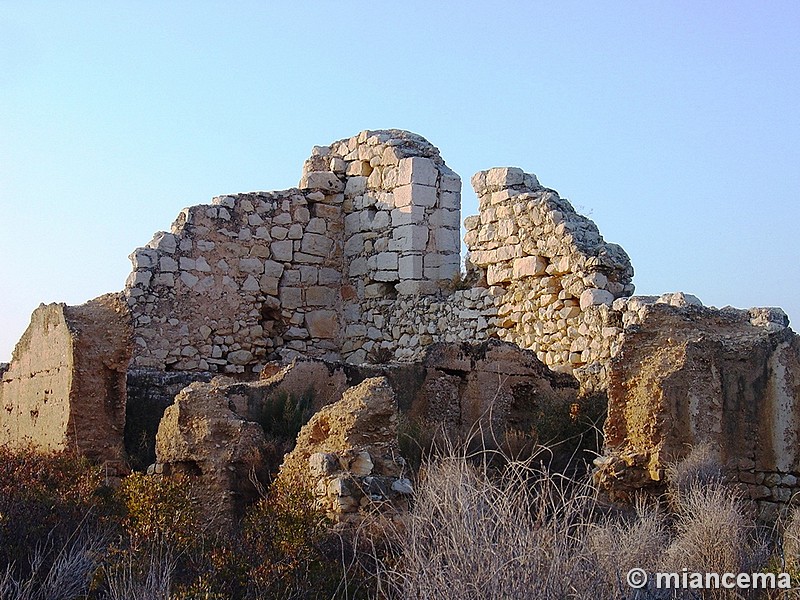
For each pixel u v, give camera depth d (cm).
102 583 1263
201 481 1720
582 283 2333
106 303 2125
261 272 2884
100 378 2028
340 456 1524
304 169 3056
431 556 1102
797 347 1630
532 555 1076
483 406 2211
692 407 1656
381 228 2870
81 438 1989
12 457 1908
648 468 1650
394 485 1494
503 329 2519
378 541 1359
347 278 2973
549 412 2080
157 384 2362
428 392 2166
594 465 1742
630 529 1298
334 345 2962
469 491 1138
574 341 2333
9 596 1231
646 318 1745
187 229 2791
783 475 1611
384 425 1591
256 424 1791
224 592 1255
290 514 1399
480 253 2602
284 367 2202
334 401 2105
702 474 1548
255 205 2898
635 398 1695
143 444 2142
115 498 1636
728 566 1230
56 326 2089
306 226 2962
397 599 1164
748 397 1647
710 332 1739
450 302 2653
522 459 1845
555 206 2448
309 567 1305
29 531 1428
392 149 2867
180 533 1441
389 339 2819
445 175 2841
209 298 2800
